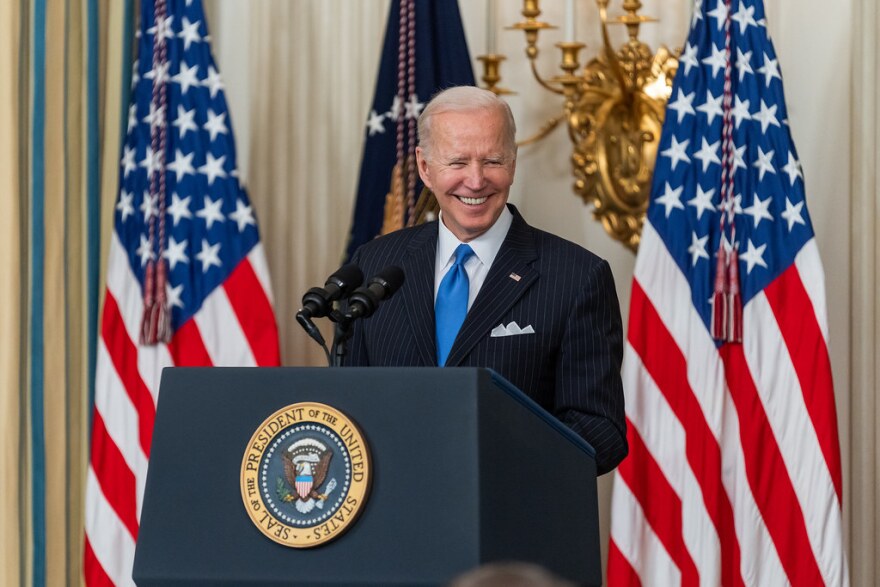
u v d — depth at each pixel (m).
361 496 3.51
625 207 10.30
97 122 9.96
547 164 10.48
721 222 8.81
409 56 9.67
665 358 8.73
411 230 6.20
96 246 9.96
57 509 9.72
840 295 10.02
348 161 10.76
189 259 9.33
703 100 8.98
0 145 9.58
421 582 3.44
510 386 3.69
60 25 9.80
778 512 8.61
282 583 3.56
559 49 10.52
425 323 5.72
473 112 5.69
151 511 3.73
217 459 3.71
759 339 8.72
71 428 9.85
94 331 9.92
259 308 9.33
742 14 9.07
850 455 9.89
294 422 3.62
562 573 3.89
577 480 4.12
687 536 8.61
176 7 9.51
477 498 3.46
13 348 9.54
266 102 10.77
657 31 10.41
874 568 9.70
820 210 10.10
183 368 3.82
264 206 10.73
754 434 8.67
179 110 9.44
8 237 9.55
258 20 10.77
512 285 5.66
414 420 3.55
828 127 10.09
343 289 4.54
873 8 9.66
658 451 8.68
